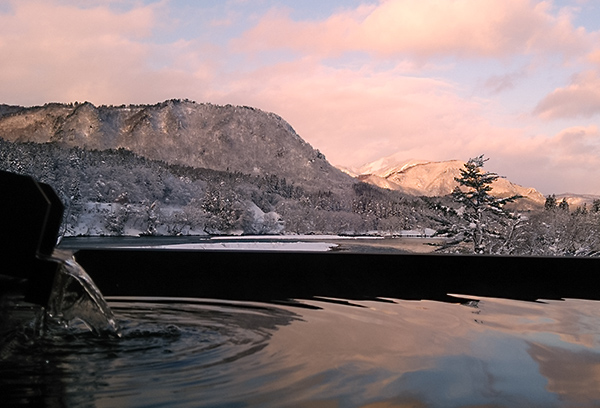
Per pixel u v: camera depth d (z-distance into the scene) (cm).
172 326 296
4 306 223
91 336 264
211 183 10044
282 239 8050
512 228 2927
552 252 3294
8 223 208
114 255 468
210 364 215
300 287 463
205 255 474
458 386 187
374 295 430
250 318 326
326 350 241
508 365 218
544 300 417
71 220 7669
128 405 163
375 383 190
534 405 169
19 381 188
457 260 495
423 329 295
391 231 11944
